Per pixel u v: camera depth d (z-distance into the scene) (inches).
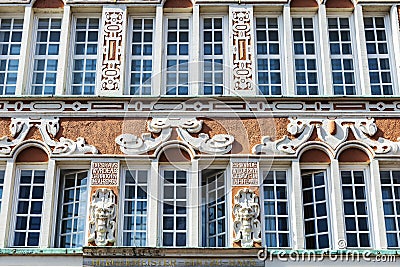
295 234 877.2
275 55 979.9
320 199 898.7
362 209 893.8
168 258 847.1
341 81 967.6
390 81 966.4
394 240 879.7
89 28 995.9
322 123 924.0
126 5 992.9
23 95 936.3
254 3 992.9
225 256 848.3
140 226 888.3
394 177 909.2
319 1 994.1
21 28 997.2
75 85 965.2
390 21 992.2
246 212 877.8
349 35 991.0
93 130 922.7
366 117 927.0
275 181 909.2
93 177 898.1
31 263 848.3
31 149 917.8
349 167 911.7
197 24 983.0
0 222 878.4
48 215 884.0
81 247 863.7
